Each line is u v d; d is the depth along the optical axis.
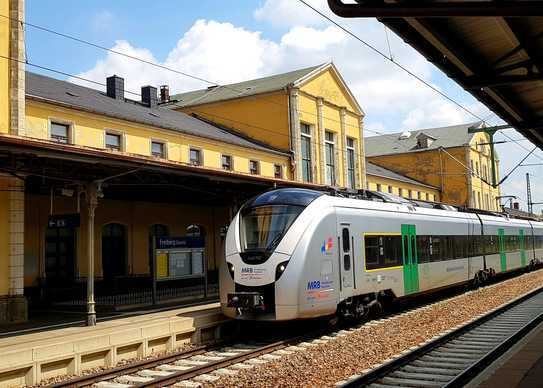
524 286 23.95
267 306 11.95
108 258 20.19
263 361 10.26
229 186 16.53
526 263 30.73
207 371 9.48
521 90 9.45
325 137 32.62
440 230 19.05
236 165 26.00
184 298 17.17
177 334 11.80
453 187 53.75
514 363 8.88
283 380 8.58
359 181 35.66
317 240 12.38
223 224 25.88
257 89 31.78
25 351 8.89
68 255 18.75
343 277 13.08
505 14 5.30
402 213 16.45
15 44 14.69
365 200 15.15
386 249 15.16
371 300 14.69
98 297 17.02
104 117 19.55
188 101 34.94
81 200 19.17
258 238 12.43
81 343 9.77
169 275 16.02
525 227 31.61
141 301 16.14
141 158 11.63
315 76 31.75
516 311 16.06
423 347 10.34
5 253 13.59
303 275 11.90
